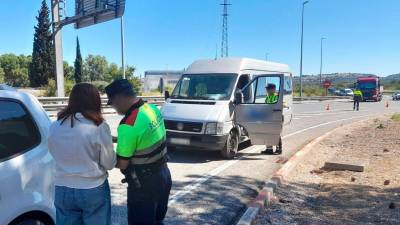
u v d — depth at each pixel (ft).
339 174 26.48
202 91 32.19
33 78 211.41
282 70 39.91
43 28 209.36
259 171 27.22
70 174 9.57
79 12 67.21
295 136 46.06
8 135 10.93
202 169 27.27
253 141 31.04
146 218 11.10
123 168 10.71
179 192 21.50
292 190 22.44
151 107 11.23
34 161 11.30
